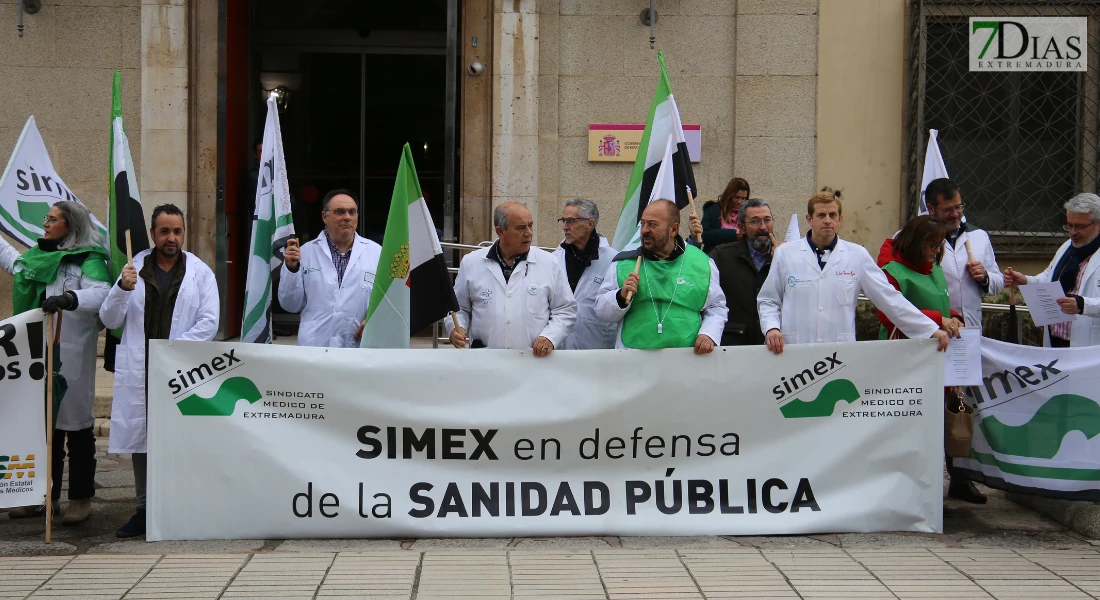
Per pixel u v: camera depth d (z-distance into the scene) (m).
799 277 5.76
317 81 11.58
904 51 10.12
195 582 4.86
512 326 5.78
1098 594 4.75
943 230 5.89
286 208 5.96
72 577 4.92
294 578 4.91
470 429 5.57
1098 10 10.16
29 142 6.75
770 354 5.63
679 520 5.62
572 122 10.13
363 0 11.53
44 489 5.52
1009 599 4.68
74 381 5.85
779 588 4.80
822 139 10.15
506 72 10.08
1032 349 5.95
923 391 5.68
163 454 5.48
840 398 5.66
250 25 11.34
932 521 5.70
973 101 10.30
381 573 4.99
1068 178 10.39
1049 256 10.42
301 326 6.09
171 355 5.48
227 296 9.97
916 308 5.79
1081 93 10.27
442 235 10.75
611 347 6.26
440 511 5.57
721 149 10.20
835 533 5.66
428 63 11.59
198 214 10.20
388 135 11.61
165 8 9.95
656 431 5.62
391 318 5.70
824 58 10.10
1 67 9.99
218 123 9.79
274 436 5.52
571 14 10.08
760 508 5.64
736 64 10.10
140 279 5.75
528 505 5.60
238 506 5.50
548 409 5.59
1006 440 6.04
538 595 4.70
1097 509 5.72
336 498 5.52
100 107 10.03
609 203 10.17
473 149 10.27
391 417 5.55
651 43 9.78
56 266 5.80
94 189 10.07
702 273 5.68
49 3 9.95
